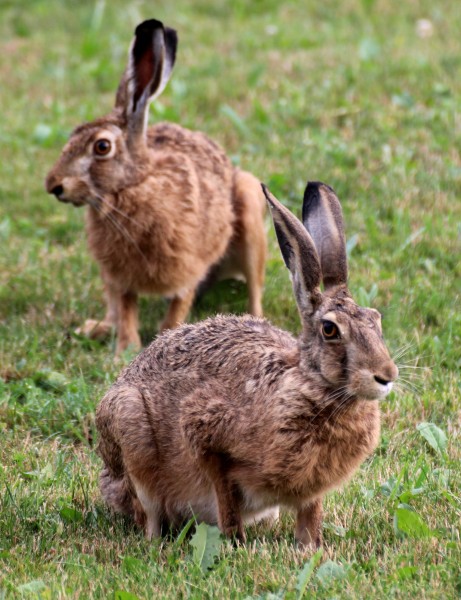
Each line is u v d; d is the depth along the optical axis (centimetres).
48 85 4478
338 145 3597
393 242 3036
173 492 1903
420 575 1614
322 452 1728
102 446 1969
